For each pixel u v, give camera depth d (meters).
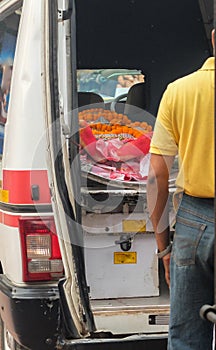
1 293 3.51
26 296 3.34
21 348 3.64
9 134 3.43
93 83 5.41
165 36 5.56
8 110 3.47
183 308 2.86
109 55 5.55
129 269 3.77
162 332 3.49
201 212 2.78
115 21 5.36
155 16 5.34
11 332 3.47
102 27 5.41
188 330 2.88
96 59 5.52
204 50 5.64
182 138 2.80
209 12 5.23
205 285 2.83
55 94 3.15
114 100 5.41
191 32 5.53
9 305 3.40
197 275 2.82
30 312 3.34
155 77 5.64
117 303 3.71
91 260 3.72
